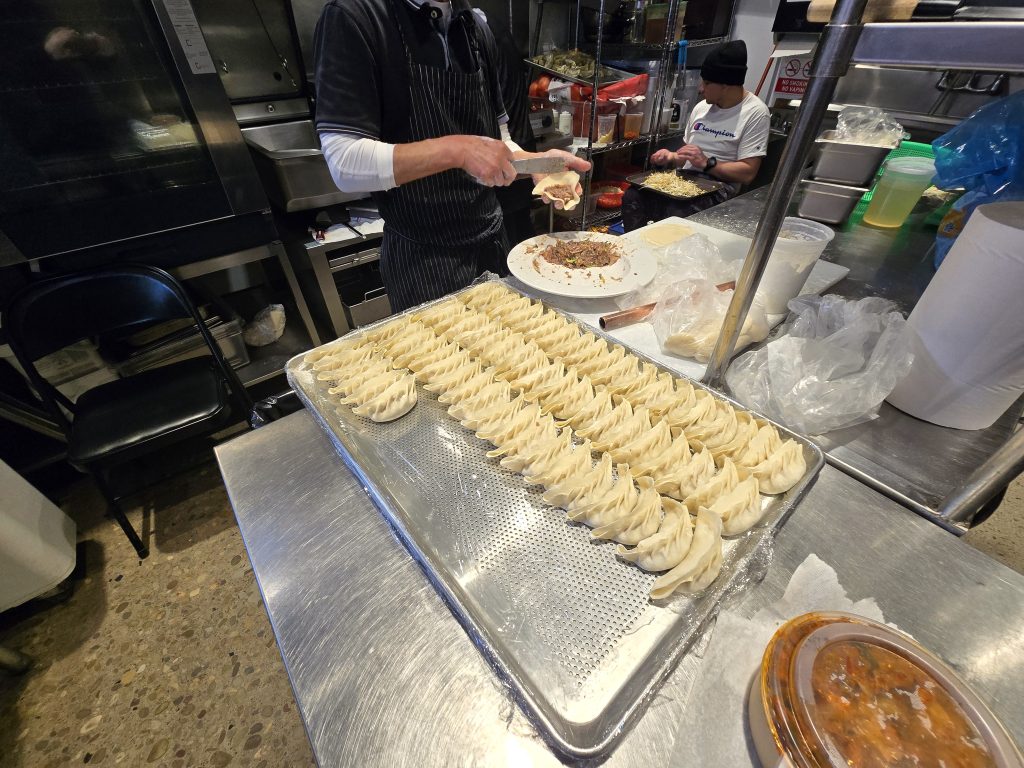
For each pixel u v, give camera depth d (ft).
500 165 3.54
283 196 6.38
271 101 7.31
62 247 4.90
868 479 2.29
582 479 2.27
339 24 3.26
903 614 1.74
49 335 4.75
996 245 1.97
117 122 4.78
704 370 3.07
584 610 1.82
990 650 1.63
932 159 4.87
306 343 7.66
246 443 2.68
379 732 1.55
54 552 4.89
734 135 8.58
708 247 3.98
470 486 2.35
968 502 2.03
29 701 4.47
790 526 2.07
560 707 1.55
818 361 2.66
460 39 3.97
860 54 1.38
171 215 5.44
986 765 1.14
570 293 3.71
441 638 1.78
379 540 2.14
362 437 2.66
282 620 1.87
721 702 1.53
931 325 2.38
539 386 2.94
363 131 3.54
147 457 6.94
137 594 5.26
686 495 2.24
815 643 1.41
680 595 1.85
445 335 3.40
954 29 1.19
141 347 6.49
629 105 8.92
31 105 4.31
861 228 5.17
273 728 4.24
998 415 2.42
